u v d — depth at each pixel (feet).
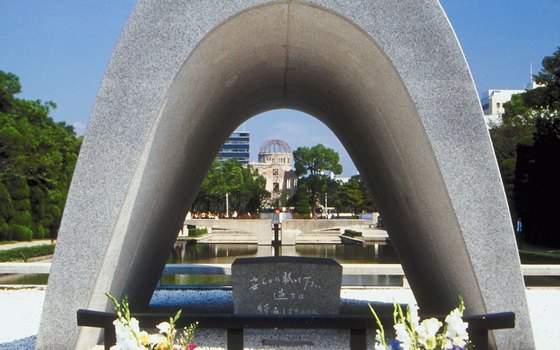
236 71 16.43
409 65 13.32
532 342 13.24
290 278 19.60
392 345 8.86
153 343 9.27
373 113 16.03
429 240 15.64
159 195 15.71
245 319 11.43
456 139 13.26
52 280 13.17
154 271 20.31
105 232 13.16
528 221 83.46
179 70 13.25
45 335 13.14
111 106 13.23
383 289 31.81
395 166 16.25
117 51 13.25
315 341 17.57
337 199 213.87
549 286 33.81
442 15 13.35
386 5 13.34
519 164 85.05
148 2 13.26
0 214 83.92
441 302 16.89
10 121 99.91
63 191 103.14
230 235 103.19
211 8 13.24
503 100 273.95
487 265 13.17
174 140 15.02
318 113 23.21
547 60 81.61
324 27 14.06
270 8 13.37
